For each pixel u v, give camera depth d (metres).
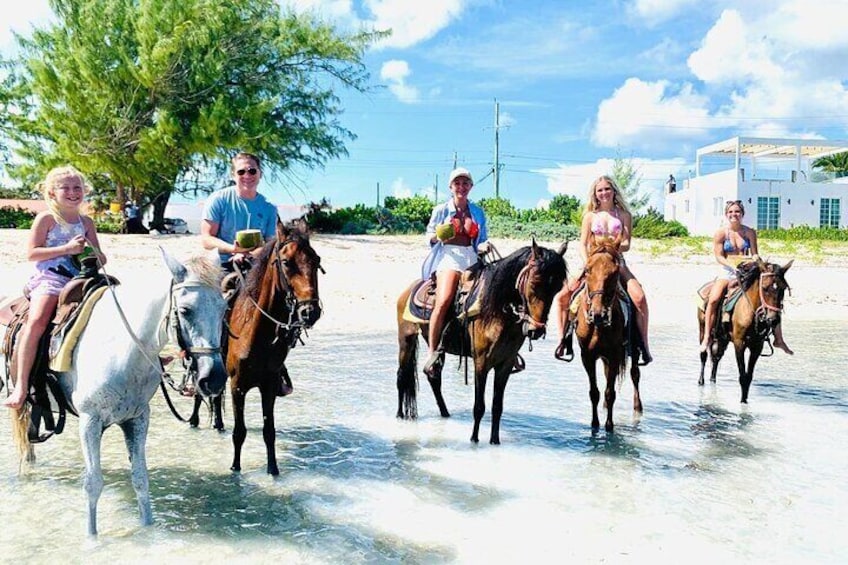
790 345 14.26
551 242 31.73
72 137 27.72
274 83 32.38
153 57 27.50
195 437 7.46
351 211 36.00
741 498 5.94
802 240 36.53
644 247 29.39
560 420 8.38
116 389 4.75
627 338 7.86
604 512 5.61
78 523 5.21
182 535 5.04
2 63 29.64
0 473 6.26
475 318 7.19
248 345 5.97
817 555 4.88
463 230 7.86
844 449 7.30
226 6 30.30
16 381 5.19
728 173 42.72
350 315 16.45
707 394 9.80
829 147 43.09
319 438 7.53
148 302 4.70
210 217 6.76
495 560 4.74
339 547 4.90
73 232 5.30
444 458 6.91
